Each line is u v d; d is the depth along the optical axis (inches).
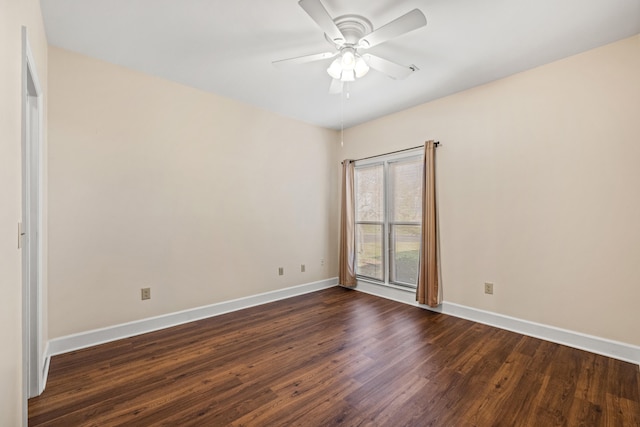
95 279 103.8
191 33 90.5
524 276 114.5
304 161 174.6
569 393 76.1
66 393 75.8
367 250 177.3
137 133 113.7
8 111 45.5
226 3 77.2
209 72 115.3
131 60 106.2
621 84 94.0
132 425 64.5
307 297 165.2
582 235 101.5
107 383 80.4
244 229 146.7
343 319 130.1
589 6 77.7
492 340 108.1
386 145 164.1
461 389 77.9
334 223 191.9
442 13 80.7
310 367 89.2
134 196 112.7
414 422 65.6
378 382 81.3
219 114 137.3
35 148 76.4
